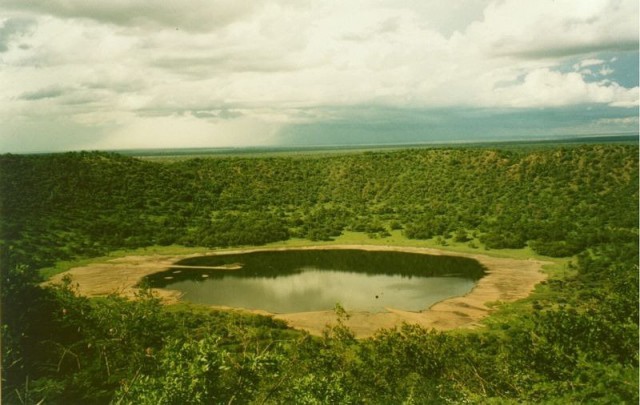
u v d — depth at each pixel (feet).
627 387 48.24
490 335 112.06
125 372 61.46
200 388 44.11
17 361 62.85
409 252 236.22
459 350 76.79
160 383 44.62
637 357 56.18
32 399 58.70
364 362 70.23
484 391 59.47
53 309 80.69
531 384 57.98
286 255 238.27
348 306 161.99
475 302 160.56
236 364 48.16
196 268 213.66
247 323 132.05
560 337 61.72
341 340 86.63
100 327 69.46
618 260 185.88
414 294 174.09
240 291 180.75
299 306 162.71
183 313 137.49
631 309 66.28
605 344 59.16
